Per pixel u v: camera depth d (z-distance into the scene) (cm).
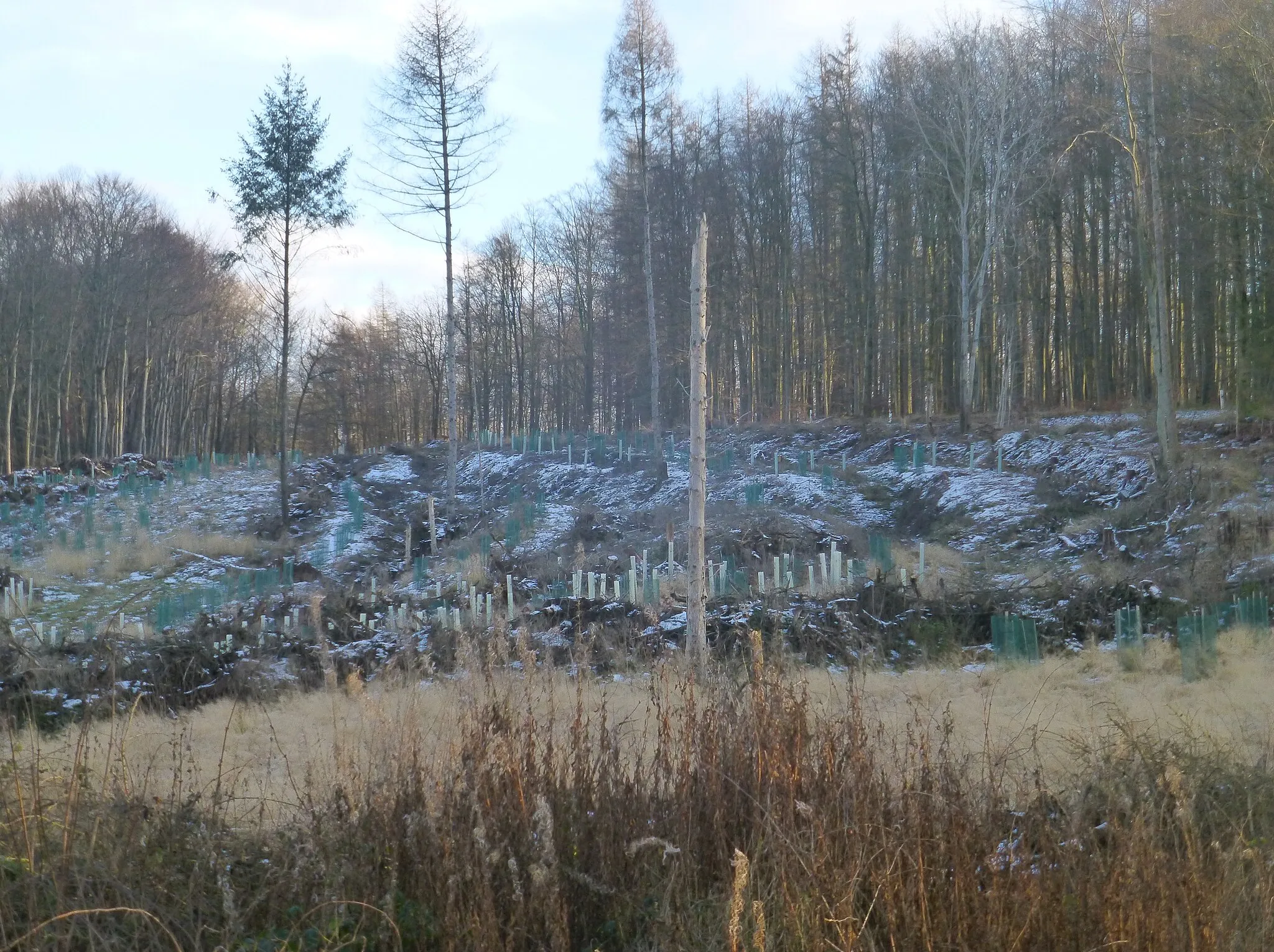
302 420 6250
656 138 3322
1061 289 3906
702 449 1261
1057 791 585
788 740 549
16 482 3741
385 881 497
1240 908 434
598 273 5428
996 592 1692
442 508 3375
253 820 611
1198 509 2038
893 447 3284
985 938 425
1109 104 2789
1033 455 2811
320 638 1181
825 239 4591
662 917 457
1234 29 2383
